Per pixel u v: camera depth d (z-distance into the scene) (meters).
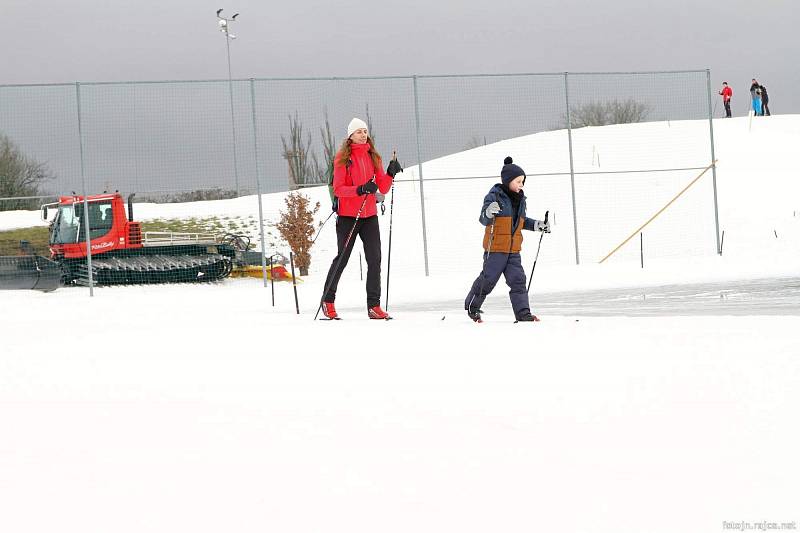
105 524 4.67
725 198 52.59
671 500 4.72
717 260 36.50
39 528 4.64
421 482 5.25
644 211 51.28
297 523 4.59
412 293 29.45
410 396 8.17
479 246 46.00
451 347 11.86
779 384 7.95
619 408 7.21
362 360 10.91
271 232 52.22
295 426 7.00
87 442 6.69
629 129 61.94
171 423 7.32
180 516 4.76
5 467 5.98
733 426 6.40
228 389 9.05
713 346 10.70
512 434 6.43
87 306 28.48
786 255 37.34
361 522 4.57
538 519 4.50
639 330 12.91
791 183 54.84
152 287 38.22
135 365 11.34
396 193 54.00
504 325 14.91
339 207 18.34
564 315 17.81
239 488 5.25
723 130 70.88
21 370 11.25
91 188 34.62
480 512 4.65
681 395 7.64
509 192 16.23
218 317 20.91
